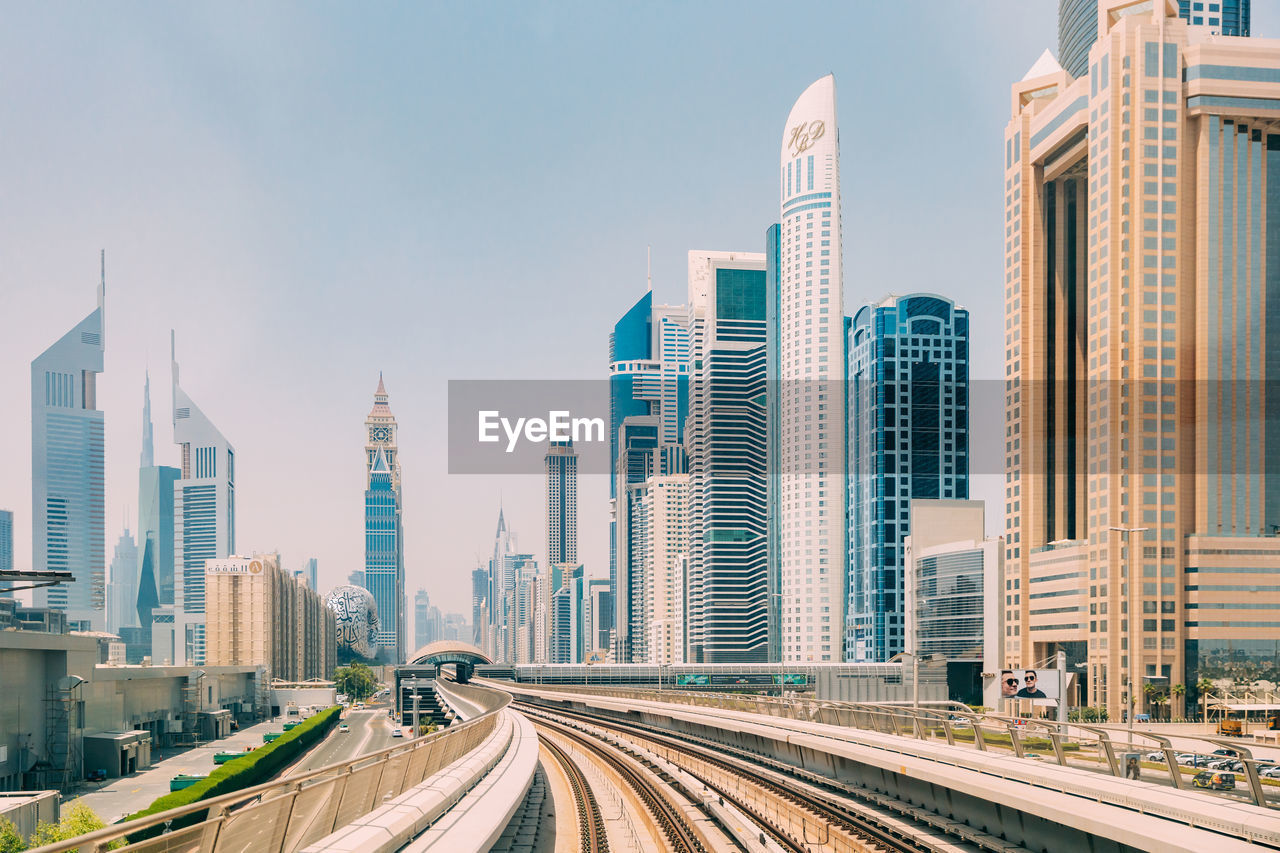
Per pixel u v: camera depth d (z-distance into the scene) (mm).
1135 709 145750
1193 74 165375
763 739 62219
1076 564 161125
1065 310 187250
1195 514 157875
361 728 172750
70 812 55781
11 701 88250
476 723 43531
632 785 55875
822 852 36812
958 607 195000
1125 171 164875
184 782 92438
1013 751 34125
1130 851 24438
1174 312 161500
